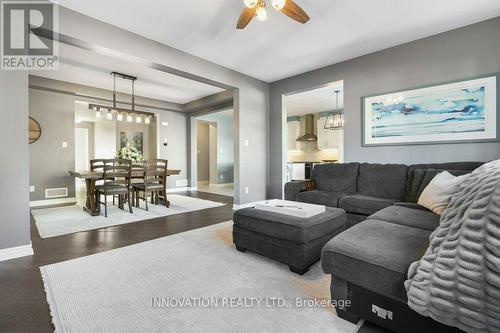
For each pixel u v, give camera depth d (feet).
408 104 10.97
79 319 4.46
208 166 32.48
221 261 7.03
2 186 7.06
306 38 10.66
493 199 2.81
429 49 10.47
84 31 8.91
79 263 6.88
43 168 16.26
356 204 9.27
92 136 29.76
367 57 12.25
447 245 3.14
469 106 9.52
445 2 8.28
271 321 4.44
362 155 12.46
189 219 12.16
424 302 3.16
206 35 10.43
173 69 11.75
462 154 9.74
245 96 15.37
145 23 9.52
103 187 12.98
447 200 6.45
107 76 15.43
